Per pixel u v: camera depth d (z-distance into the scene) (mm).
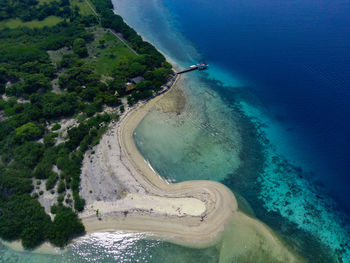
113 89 103312
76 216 62688
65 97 96375
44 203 65250
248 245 58188
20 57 118062
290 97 103750
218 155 81188
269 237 60062
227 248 57594
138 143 84500
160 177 73938
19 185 66688
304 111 96812
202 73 120875
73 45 133625
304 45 136000
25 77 104750
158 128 90312
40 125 86375
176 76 117312
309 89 106688
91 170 73250
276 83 111688
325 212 66062
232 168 77312
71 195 67188
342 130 88062
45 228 59250
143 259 56406
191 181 73000
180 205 65250
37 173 70875
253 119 94938
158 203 65625
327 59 123125
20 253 57625
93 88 100562
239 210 65688
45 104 92688
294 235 61000
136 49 132375
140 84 103438
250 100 103875
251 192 70688
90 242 59125
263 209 66375
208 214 63719
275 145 84812
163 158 79750
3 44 135625
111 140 83688
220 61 129125
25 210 61406
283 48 135250
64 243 58500
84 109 95062
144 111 96812
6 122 86125
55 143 82250
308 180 74062
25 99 101125
